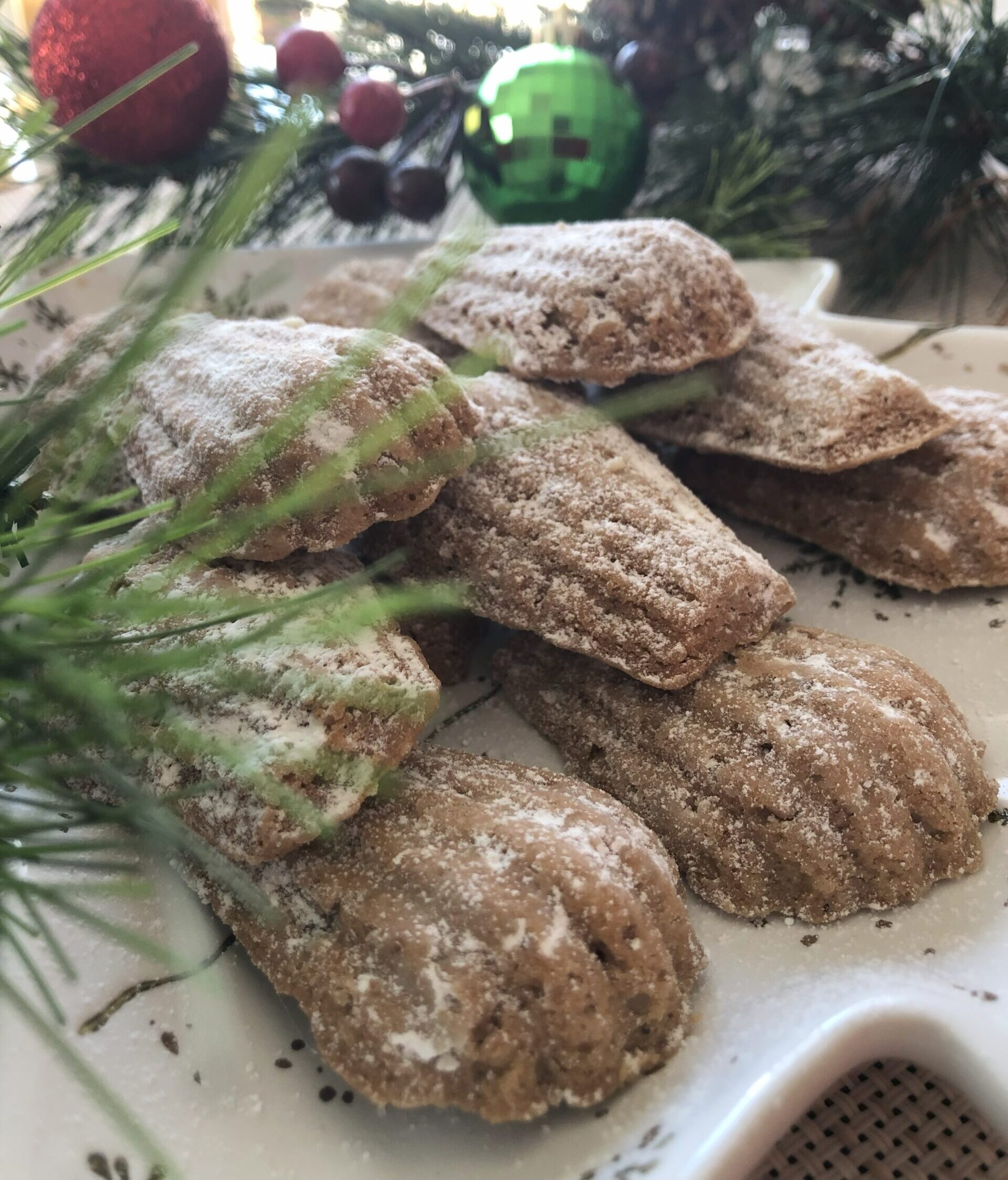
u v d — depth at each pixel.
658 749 0.17
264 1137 0.14
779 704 0.17
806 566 0.23
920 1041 0.13
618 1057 0.14
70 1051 0.10
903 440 0.20
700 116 0.32
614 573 0.18
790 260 0.30
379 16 0.32
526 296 0.21
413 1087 0.13
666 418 0.23
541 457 0.19
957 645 0.20
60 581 0.18
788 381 0.21
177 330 0.16
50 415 0.14
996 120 0.29
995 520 0.20
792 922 0.16
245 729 0.15
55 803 0.14
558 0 0.33
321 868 0.15
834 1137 0.15
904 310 0.31
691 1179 0.12
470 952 0.14
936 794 0.16
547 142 0.27
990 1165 0.14
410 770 0.16
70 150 0.26
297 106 0.15
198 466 0.17
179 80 0.23
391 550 0.20
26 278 0.26
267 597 0.16
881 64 0.31
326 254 0.30
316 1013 0.14
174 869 0.16
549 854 0.14
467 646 0.21
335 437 0.16
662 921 0.15
